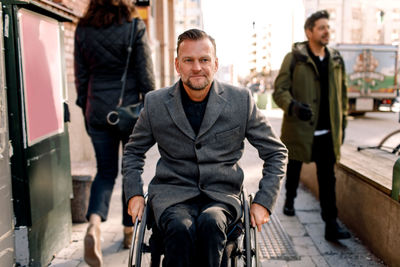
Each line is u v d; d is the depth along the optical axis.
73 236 3.14
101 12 2.62
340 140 3.18
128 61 2.67
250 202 1.92
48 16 2.61
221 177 1.83
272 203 1.77
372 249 2.96
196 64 1.71
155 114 1.87
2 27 2.18
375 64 14.38
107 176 2.66
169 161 1.90
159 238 1.75
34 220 2.40
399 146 4.25
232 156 1.89
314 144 3.21
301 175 4.99
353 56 14.38
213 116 1.81
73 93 4.96
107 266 2.61
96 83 2.70
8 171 2.20
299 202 4.17
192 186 1.84
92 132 2.74
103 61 2.65
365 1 34.03
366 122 12.57
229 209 1.78
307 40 3.29
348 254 2.93
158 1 13.15
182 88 1.87
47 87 2.60
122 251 2.85
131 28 2.66
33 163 2.39
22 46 2.25
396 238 2.59
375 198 2.91
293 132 3.28
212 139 1.82
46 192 2.58
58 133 2.79
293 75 3.28
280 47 3.16
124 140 2.76
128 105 2.72
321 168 3.18
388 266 2.71
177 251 1.52
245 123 1.87
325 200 3.14
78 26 2.69
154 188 1.87
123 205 2.83
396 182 2.57
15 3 2.17
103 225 3.30
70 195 3.03
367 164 3.53
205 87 1.75
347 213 3.49
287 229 3.41
